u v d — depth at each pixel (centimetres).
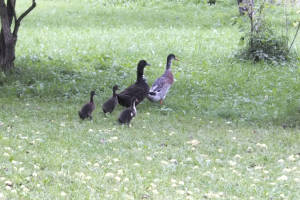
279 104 1638
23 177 891
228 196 889
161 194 873
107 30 3116
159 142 1216
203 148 1188
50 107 1511
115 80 1861
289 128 1426
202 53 2456
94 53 2356
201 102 1645
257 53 2270
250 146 1227
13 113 1402
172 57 1656
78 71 1981
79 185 879
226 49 2564
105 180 918
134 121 1406
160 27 3250
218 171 1030
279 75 2041
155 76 1986
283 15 3556
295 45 2678
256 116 1508
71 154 1062
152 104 1612
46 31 3027
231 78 1970
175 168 1021
